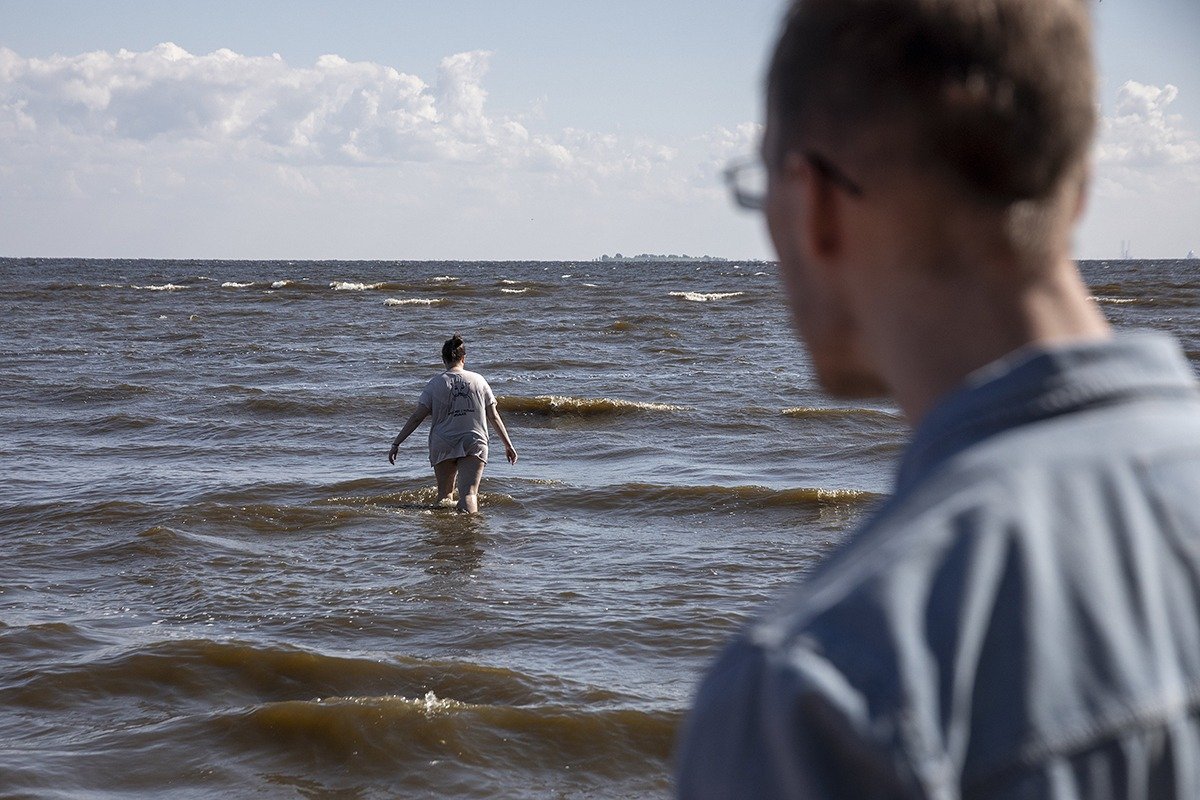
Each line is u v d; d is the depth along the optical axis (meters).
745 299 53.44
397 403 17.50
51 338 30.92
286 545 9.11
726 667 0.78
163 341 30.31
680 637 6.71
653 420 16.11
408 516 10.22
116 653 6.20
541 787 4.80
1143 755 0.70
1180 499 0.78
